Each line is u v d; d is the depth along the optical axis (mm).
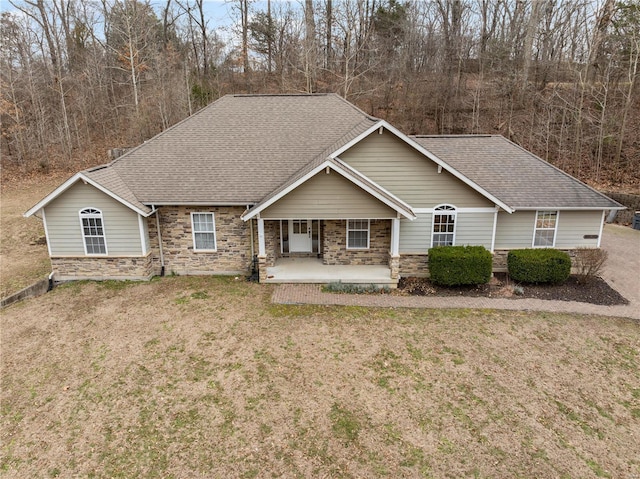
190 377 9969
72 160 31891
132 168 16234
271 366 10359
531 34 32188
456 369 10250
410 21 38125
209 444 8008
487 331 11992
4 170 30406
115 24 38188
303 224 17266
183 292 14570
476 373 10102
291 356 10773
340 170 13539
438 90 33781
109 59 40406
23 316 13031
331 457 7688
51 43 36969
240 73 41844
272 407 8961
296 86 36219
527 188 15977
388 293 14492
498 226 15867
